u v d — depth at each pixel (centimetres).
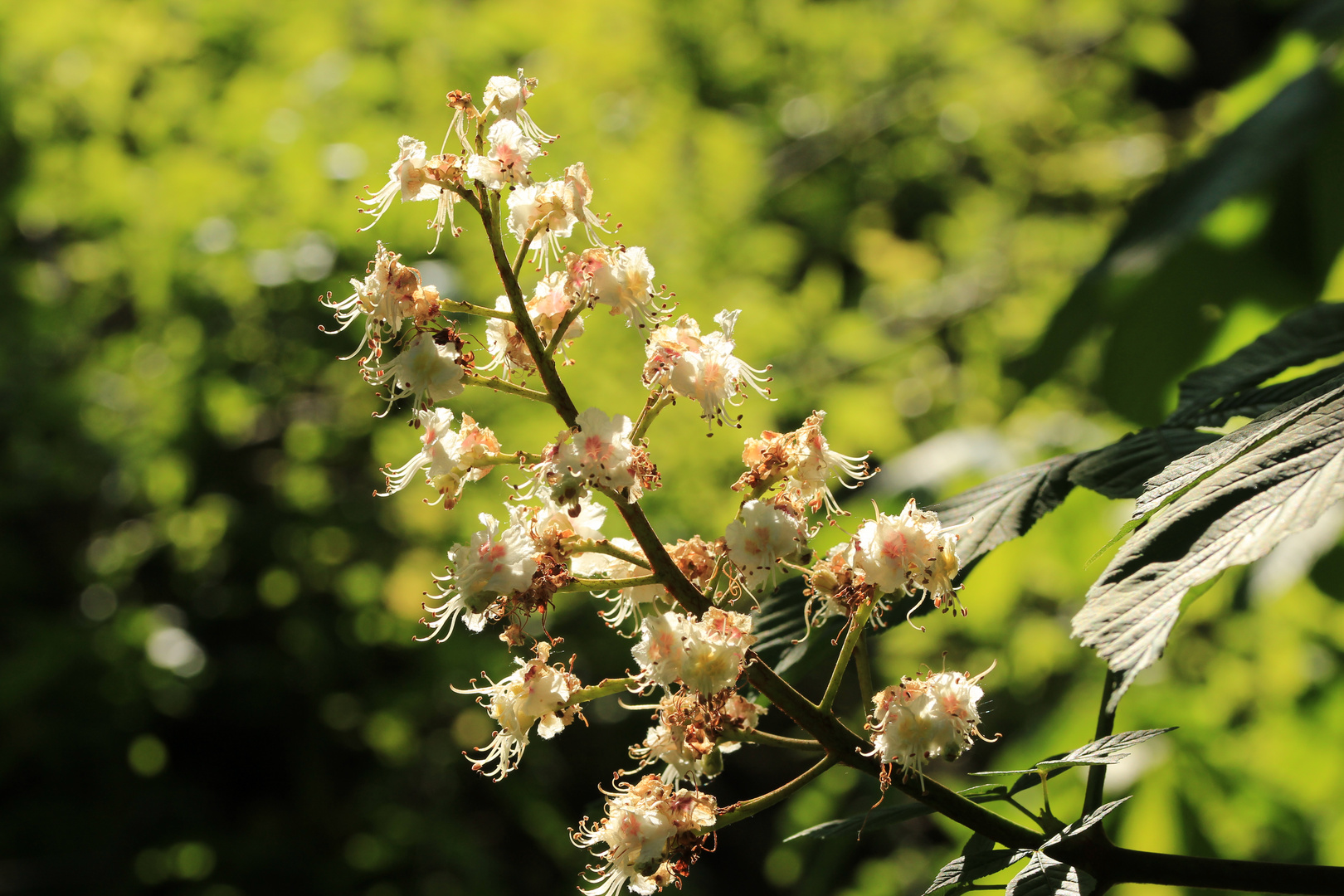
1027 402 492
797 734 756
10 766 639
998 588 432
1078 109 880
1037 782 133
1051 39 870
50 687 646
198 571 661
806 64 841
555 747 790
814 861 518
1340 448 114
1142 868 133
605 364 543
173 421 588
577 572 143
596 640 673
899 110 802
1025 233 793
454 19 635
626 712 739
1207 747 396
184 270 546
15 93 617
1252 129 350
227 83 610
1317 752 448
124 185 588
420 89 574
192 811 680
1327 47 360
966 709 129
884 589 132
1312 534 353
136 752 678
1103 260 379
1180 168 378
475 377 132
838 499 468
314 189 523
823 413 139
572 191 135
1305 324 211
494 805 818
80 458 709
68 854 646
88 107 627
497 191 132
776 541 130
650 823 134
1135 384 400
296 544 625
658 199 602
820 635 167
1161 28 812
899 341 716
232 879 641
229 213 543
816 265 878
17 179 657
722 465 576
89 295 683
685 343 133
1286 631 498
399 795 703
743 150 676
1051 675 624
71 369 705
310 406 623
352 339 559
